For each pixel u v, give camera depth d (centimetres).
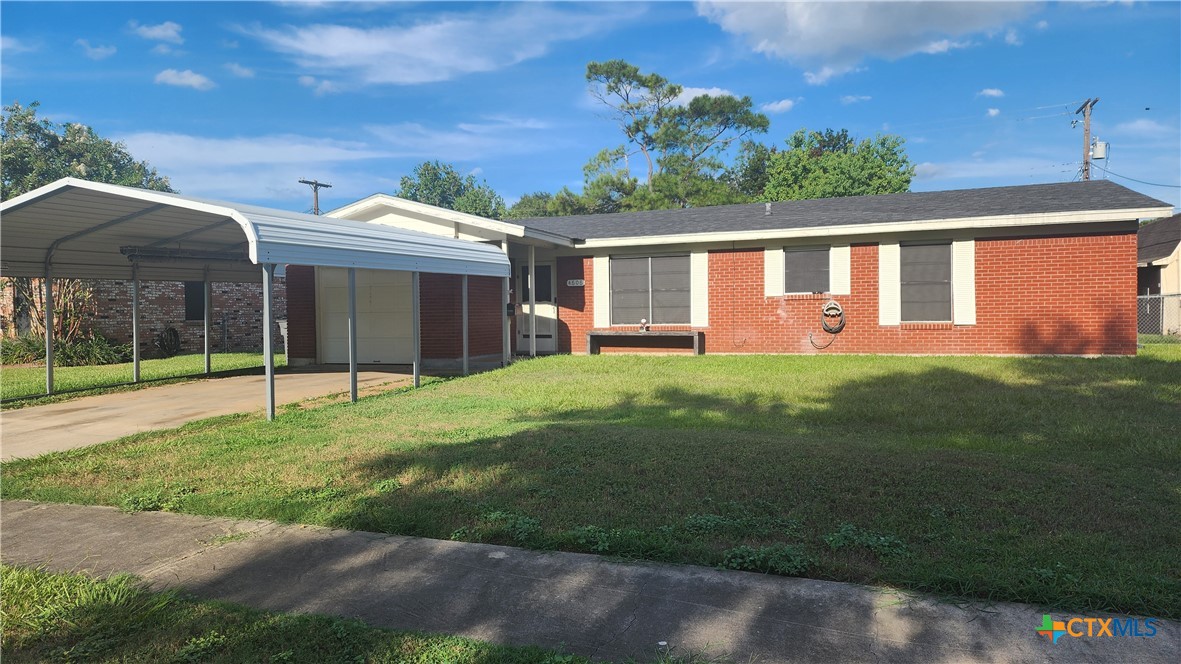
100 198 1002
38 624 348
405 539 458
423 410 952
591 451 660
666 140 4547
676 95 4616
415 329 1194
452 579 393
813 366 1324
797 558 394
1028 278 1423
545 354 1792
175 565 423
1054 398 905
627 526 463
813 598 357
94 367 1852
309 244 951
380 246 1095
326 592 379
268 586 388
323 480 598
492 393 1094
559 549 436
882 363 1341
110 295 2164
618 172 4588
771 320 1616
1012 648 304
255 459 682
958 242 1465
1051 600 344
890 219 1497
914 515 466
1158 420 761
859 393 990
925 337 1495
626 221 1953
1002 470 565
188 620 346
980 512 468
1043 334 1417
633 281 1745
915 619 332
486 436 758
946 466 578
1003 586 352
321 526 489
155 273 1455
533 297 1647
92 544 464
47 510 546
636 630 328
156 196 917
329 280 1727
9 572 412
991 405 870
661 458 628
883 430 754
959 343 1472
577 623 336
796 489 529
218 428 865
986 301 1452
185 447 749
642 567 403
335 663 302
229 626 339
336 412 948
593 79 4581
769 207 1855
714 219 1806
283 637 325
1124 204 1350
